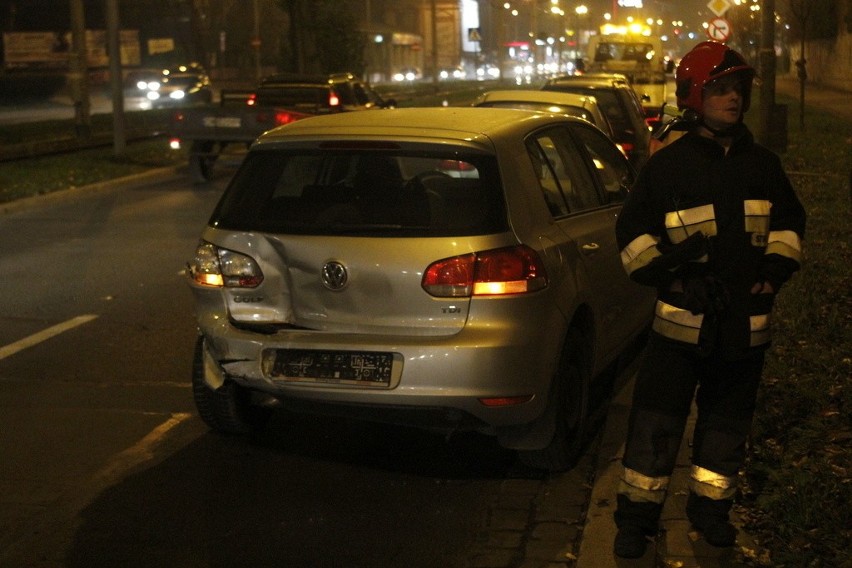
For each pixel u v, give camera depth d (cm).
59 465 584
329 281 512
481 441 611
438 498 532
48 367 776
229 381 571
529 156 555
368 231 512
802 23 2528
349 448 604
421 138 524
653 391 438
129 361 789
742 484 498
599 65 3108
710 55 416
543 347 510
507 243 504
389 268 502
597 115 1209
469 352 490
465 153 521
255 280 529
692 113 421
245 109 1917
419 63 10012
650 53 3259
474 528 496
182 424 647
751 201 416
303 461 585
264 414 628
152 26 7750
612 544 456
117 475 568
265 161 554
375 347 500
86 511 522
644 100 2614
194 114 1944
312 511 518
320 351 511
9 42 6938
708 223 416
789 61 6956
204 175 2041
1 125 3525
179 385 728
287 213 534
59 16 7562
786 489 468
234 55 7750
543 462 551
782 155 1964
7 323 913
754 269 419
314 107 2094
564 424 547
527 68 8900
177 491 545
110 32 2325
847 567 404
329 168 582
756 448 531
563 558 457
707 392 446
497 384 496
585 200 618
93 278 1112
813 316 781
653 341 442
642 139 1467
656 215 427
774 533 445
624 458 446
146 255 1253
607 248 607
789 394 609
